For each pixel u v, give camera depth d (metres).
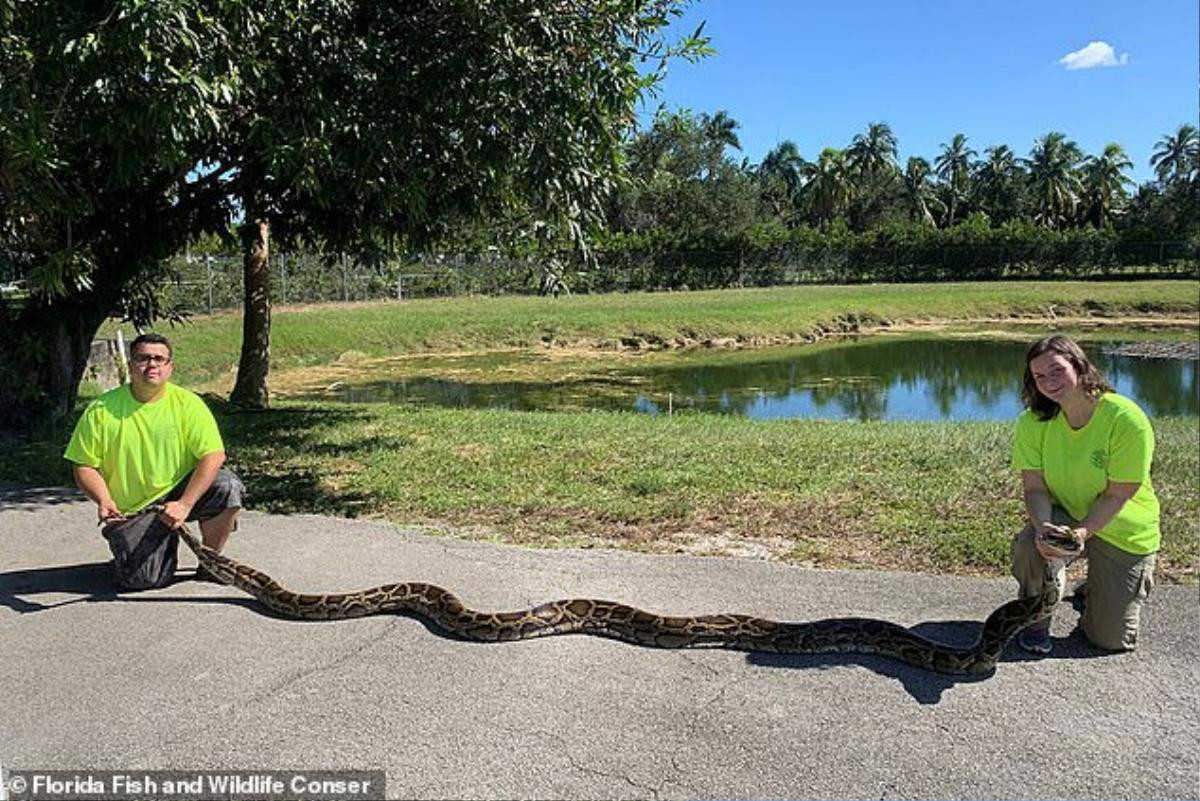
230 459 10.29
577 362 29.50
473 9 7.86
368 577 5.96
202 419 5.67
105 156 9.44
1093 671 4.57
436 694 4.33
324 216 12.50
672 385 24.78
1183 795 3.58
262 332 16.02
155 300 13.36
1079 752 3.87
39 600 5.51
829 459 10.02
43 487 8.57
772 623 4.82
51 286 8.89
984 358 30.94
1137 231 62.47
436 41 8.54
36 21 6.92
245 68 7.46
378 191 8.80
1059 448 4.69
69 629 5.07
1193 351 32.41
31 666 4.61
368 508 8.09
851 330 40.16
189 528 6.73
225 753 3.83
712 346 34.19
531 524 7.57
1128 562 4.62
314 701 4.26
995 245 61.88
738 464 9.74
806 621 5.20
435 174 9.27
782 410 20.83
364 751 3.85
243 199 11.70
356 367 27.97
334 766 3.74
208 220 11.95
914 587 5.80
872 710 4.20
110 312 12.22
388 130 8.39
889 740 3.95
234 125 9.41
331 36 8.14
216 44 7.11
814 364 29.36
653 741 3.93
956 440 11.33
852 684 4.44
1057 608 5.36
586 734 3.98
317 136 8.12
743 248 59.50
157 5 6.30
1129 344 34.81
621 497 8.36
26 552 6.50
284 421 13.24
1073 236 60.97
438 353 31.05
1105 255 60.66
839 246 62.50
